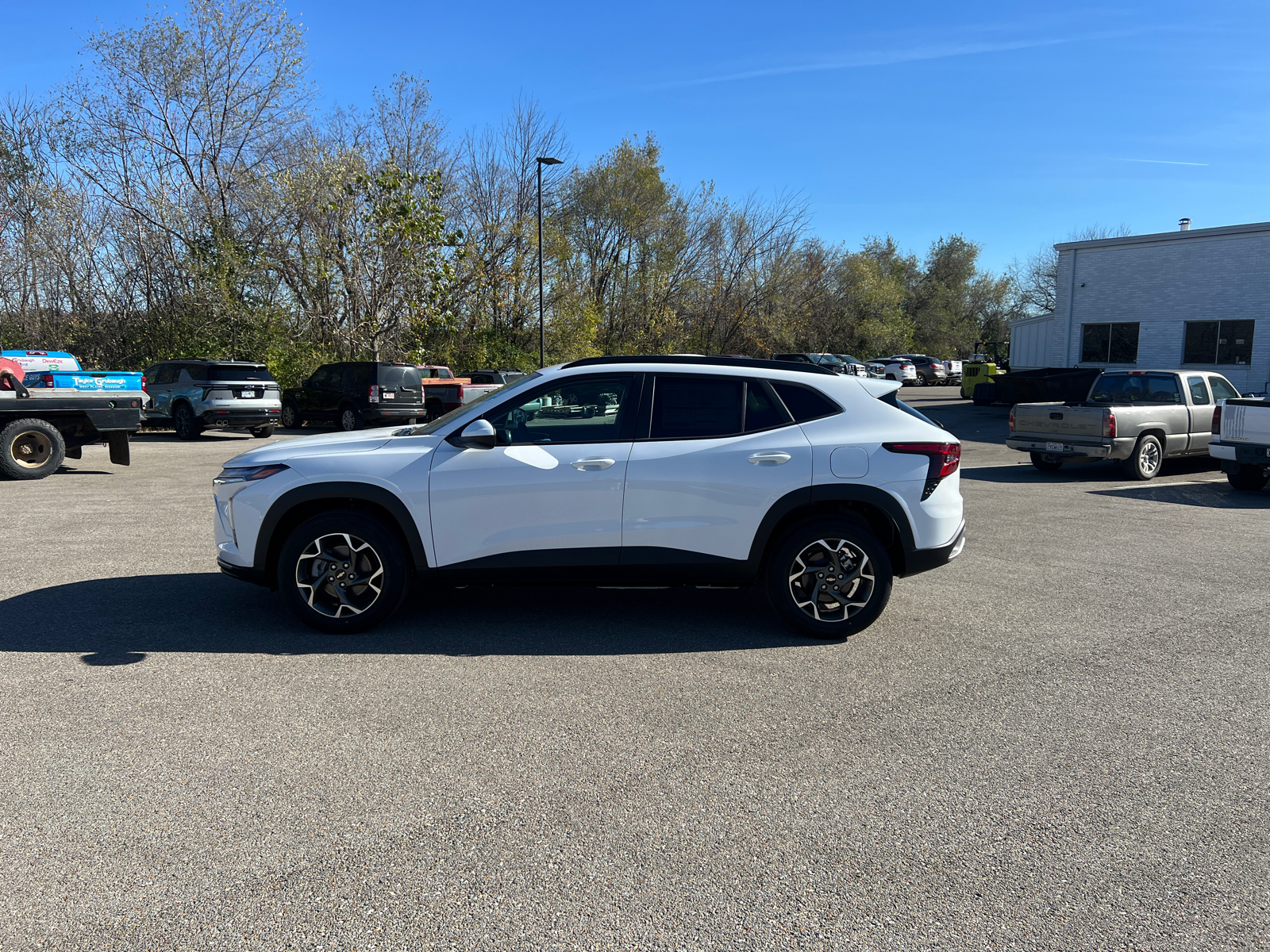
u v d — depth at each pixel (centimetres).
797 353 4291
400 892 261
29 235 2391
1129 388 1350
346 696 417
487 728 381
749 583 513
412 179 2555
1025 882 268
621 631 523
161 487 1129
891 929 245
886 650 494
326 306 2611
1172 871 275
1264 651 495
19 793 319
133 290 2538
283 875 269
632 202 4019
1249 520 926
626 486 494
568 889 263
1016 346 3120
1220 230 2392
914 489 503
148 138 2648
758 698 419
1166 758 357
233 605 570
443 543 499
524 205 3481
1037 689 434
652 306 4131
